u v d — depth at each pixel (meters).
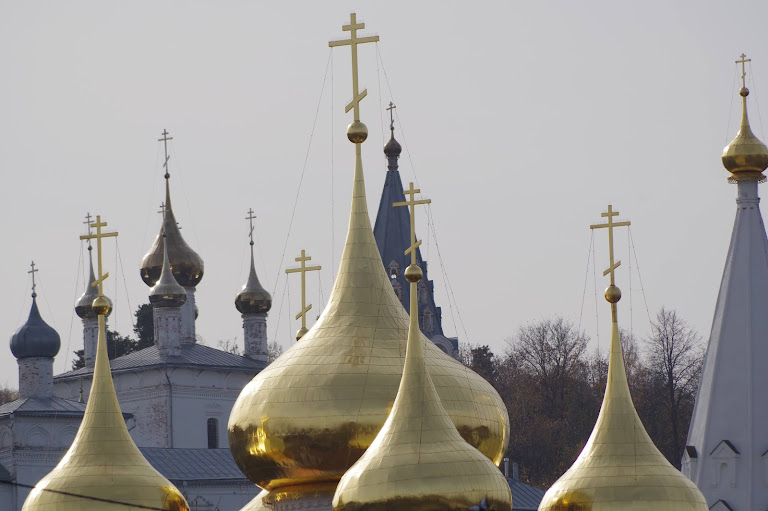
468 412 120.69
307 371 120.31
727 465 151.38
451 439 109.56
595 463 120.75
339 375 119.50
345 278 124.06
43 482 123.31
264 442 120.62
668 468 120.19
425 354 121.88
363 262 124.31
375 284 123.88
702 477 152.00
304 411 119.19
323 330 122.44
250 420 121.12
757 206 157.00
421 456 108.56
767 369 152.50
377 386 119.00
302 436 119.31
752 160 156.12
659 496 118.62
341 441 118.75
